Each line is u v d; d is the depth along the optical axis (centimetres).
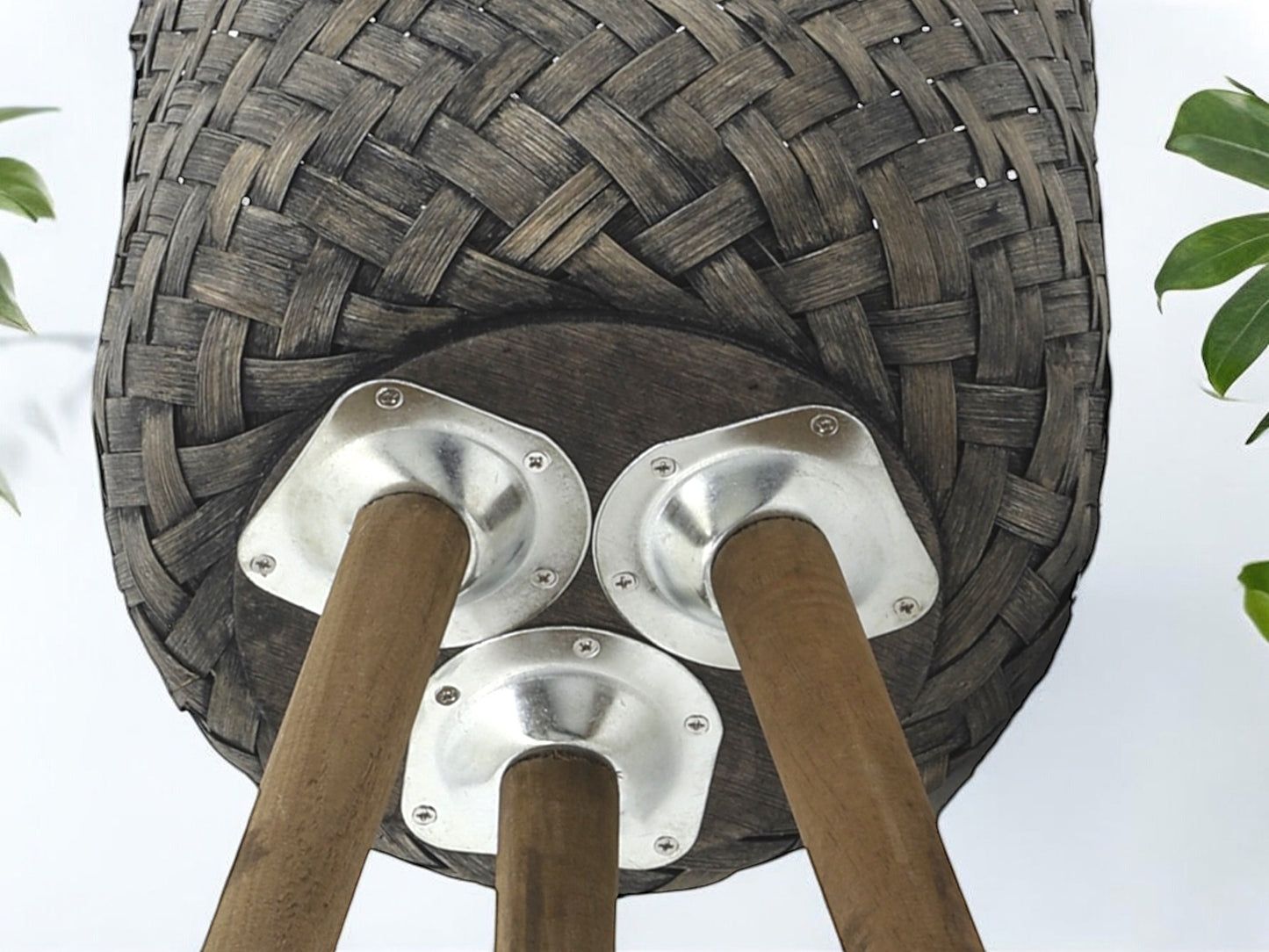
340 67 86
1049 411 90
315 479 88
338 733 79
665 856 103
